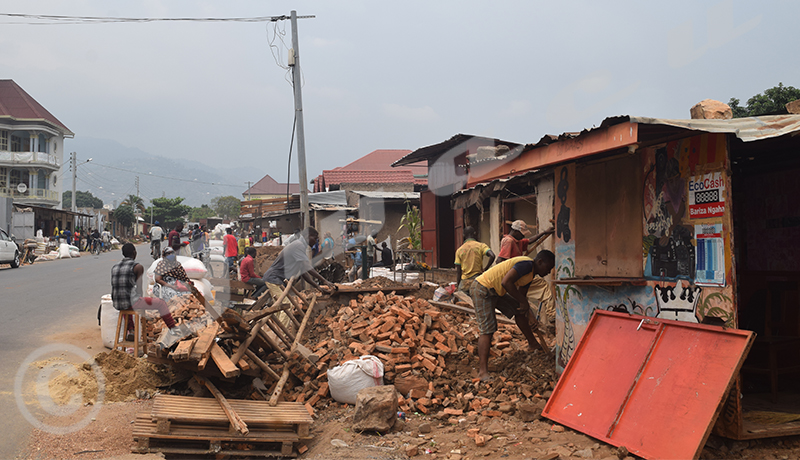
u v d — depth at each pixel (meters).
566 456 3.18
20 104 39.97
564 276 4.96
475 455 3.32
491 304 4.81
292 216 20.17
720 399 2.92
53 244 25.92
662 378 3.32
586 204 4.69
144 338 5.46
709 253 3.35
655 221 3.86
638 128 3.37
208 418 3.93
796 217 4.96
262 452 3.89
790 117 3.35
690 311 3.50
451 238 11.42
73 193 37.72
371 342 5.21
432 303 6.89
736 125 3.13
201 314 5.74
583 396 3.78
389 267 10.63
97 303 9.69
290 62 10.22
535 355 5.17
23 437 3.71
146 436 3.73
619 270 4.25
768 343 4.06
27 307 8.95
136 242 45.56
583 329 4.59
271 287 6.35
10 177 39.22
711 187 3.34
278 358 5.47
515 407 4.15
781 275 5.05
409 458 3.38
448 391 4.62
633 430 3.27
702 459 3.04
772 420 3.41
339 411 4.52
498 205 9.21
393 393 4.12
